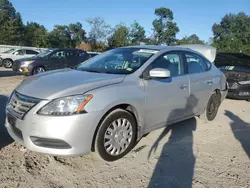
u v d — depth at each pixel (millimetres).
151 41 61312
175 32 66562
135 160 3838
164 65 4559
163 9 65750
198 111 5445
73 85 3490
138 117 3986
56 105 3250
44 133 3209
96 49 46250
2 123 5078
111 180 3291
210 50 8188
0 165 3469
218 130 5391
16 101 3543
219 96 6059
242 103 8383
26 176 3275
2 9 67875
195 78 5121
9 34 46750
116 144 3738
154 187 3186
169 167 3688
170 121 4660
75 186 3131
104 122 3520
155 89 4195
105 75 3963
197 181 3355
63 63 13766
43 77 3945
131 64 4316
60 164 3611
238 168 3762
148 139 4668
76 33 65375
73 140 3264
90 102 3361
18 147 4023
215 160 3980
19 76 13719
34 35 58875
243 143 4738
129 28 52875
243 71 8523
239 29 61500
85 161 3725
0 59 19906
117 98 3594
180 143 4574
